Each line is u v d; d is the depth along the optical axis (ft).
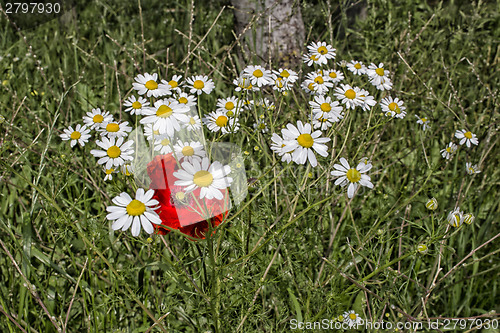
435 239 1.50
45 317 1.86
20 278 1.81
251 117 2.06
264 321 1.71
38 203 1.80
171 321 1.83
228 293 1.61
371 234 1.72
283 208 1.98
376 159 2.40
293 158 1.29
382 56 3.07
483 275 2.12
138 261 1.94
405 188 2.18
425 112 2.61
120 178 1.47
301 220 1.87
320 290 1.76
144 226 1.18
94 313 1.66
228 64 3.09
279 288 1.88
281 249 1.81
